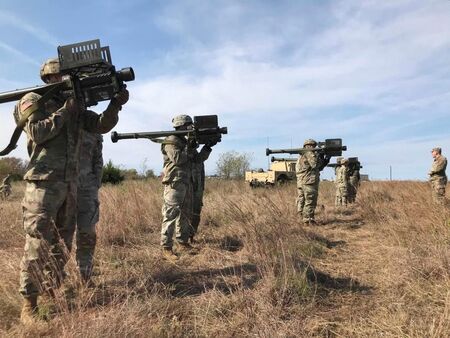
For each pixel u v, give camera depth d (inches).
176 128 240.5
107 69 135.6
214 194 511.8
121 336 120.9
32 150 139.5
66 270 160.1
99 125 146.3
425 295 161.6
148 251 233.0
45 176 135.6
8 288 159.6
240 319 142.3
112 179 920.3
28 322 132.4
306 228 311.0
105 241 251.9
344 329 136.4
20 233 258.1
